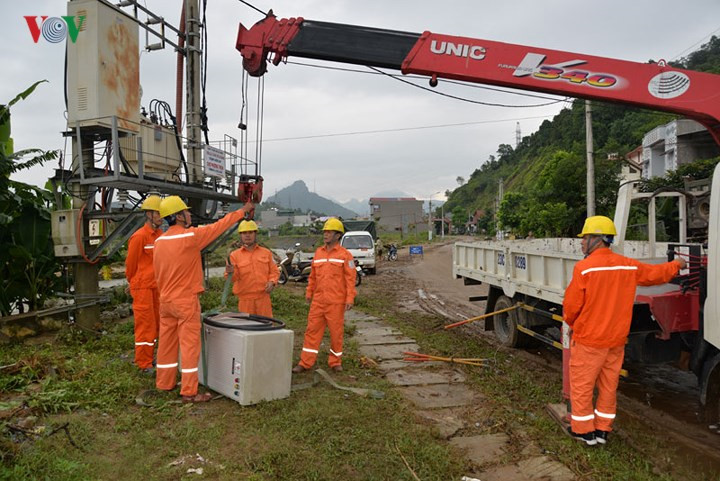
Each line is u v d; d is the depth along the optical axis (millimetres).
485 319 9328
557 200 25469
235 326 5160
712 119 6273
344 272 6445
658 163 27766
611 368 4398
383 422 4781
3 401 4770
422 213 109625
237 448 4148
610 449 4395
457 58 6648
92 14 6629
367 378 6316
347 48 6895
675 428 5098
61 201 7805
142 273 5934
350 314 11211
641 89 6250
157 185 7152
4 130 7859
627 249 7957
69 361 5988
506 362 7441
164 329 5230
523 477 3943
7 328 7012
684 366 5078
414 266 26156
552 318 6918
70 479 3484
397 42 6805
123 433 4332
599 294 4262
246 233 6391
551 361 7590
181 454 4012
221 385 5277
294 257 18141
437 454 4145
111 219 7578
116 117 6547
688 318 4875
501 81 6547
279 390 5230
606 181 24062
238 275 6422
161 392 5254
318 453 4109
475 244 9719
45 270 8344
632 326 5387
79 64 6672
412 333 9086
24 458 3637
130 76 7199
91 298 7723
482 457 4262
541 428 4805
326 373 6320
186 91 9945
